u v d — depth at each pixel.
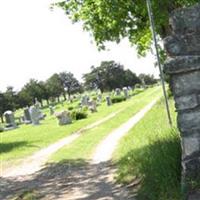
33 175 14.92
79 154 17.84
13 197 11.65
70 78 117.94
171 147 9.02
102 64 121.88
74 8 23.48
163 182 8.16
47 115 53.66
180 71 7.79
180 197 7.58
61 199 10.38
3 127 43.16
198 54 7.79
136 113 33.75
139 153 11.75
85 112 38.75
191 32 7.84
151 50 21.16
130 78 122.50
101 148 18.59
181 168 8.23
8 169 17.08
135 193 9.03
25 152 21.30
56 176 13.88
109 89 121.31
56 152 19.64
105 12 20.58
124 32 22.45
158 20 18.98
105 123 29.66
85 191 10.73
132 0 20.16
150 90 76.69
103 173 12.65
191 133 7.84
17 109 90.94
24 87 96.62
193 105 7.81
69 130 28.80
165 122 16.25
